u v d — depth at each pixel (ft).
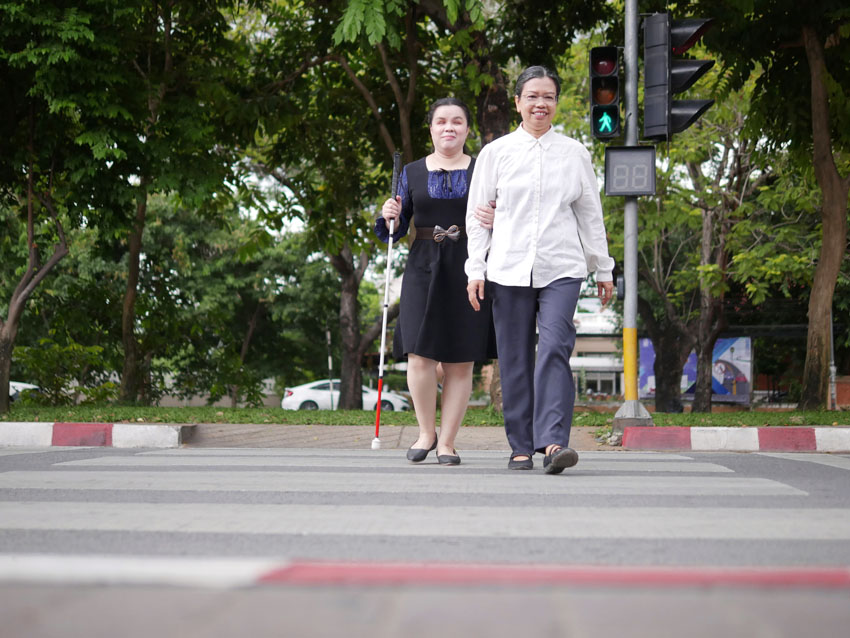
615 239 70.08
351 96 51.01
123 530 8.54
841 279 73.82
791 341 107.55
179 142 40.47
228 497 11.26
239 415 30.32
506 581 5.46
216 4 46.24
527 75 15.90
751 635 4.18
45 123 35.88
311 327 106.83
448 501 10.87
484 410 37.96
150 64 42.14
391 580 5.47
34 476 13.82
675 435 24.45
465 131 16.90
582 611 4.70
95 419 28.66
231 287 100.07
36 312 51.98
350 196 54.60
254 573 5.58
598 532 8.50
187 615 4.56
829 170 40.60
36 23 32.65
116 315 51.93
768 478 14.06
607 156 25.34
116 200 36.45
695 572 5.74
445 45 49.01
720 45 41.45
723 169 69.10
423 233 16.75
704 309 74.64
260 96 47.03
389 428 26.68
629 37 25.63
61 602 4.87
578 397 154.81
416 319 16.70
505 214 15.74
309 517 9.45
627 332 25.55
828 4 38.68
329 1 44.91
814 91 40.68
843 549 7.71
